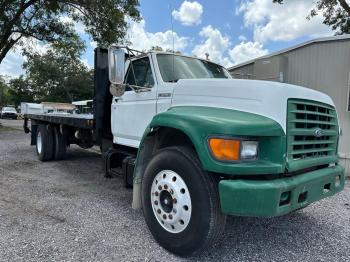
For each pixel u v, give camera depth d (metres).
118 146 5.28
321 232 3.98
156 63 4.31
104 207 4.70
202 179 2.98
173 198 3.20
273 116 3.00
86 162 8.38
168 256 3.25
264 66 11.05
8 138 14.16
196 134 2.96
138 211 4.55
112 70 4.05
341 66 9.87
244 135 2.82
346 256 3.37
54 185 5.96
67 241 3.54
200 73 4.58
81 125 6.47
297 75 10.80
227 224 4.16
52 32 19.41
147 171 3.54
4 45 19.06
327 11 17.86
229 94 3.33
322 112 3.53
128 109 4.77
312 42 10.39
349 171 7.35
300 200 3.07
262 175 2.92
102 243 3.51
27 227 3.90
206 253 3.34
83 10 17.86
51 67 50.94
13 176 6.66
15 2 17.08
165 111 3.63
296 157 3.13
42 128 8.40
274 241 3.70
